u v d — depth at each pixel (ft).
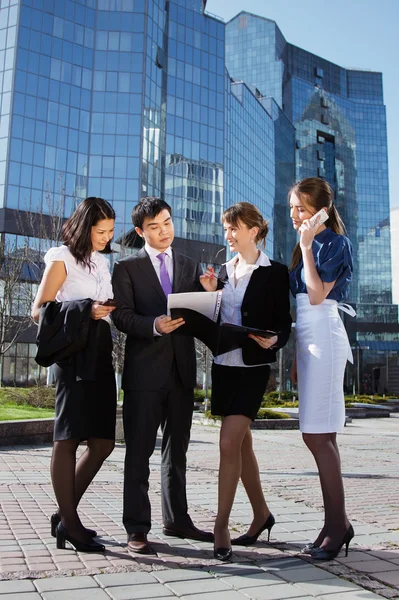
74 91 159.94
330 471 11.10
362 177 399.24
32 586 8.90
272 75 334.03
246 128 237.45
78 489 11.87
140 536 11.19
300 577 9.57
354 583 9.29
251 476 11.84
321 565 10.30
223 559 10.50
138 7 166.50
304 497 18.13
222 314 12.38
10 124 150.20
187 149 178.29
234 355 11.58
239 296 12.24
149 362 11.86
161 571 9.83
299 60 370.94
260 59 338.54
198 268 13.24
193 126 180.24
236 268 12.74
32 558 10.50
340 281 11.62
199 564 10.24
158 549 11.32
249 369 11.53
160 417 12.02
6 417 35.73
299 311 11.77
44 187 151.94
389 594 8.76
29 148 151.94
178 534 12.39
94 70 163.22
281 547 11.62
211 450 33.47
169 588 8.93
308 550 10.91
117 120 161.79
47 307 11.27
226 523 10.91
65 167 156.15
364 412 94.07
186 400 12.52
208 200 180.24
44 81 156.15
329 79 386.32
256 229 12.59
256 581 9.34
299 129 356.18
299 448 37.32
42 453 29.12
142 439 11.65
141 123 162.20
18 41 153.69
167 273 12.68
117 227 154.51
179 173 175.42
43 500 16.85
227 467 11.03
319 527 13.64
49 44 157.89
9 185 147.84
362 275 385.70
